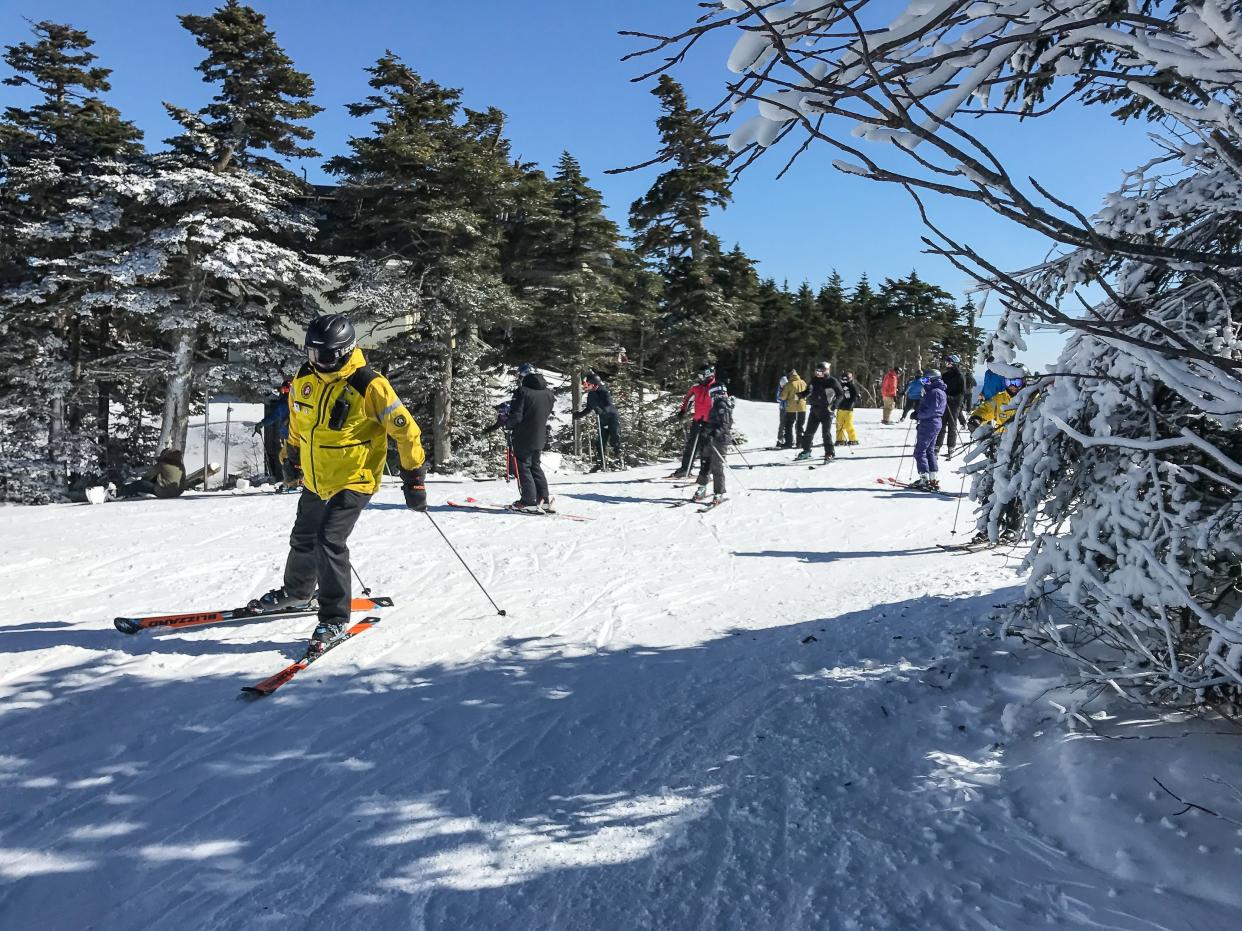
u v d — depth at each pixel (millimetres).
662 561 7227
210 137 19734
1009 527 3443
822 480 13039
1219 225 2859
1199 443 1734
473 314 22438
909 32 1469
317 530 4840
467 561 7066
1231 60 1289
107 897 2389
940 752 3004
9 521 9164
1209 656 2398
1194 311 2893
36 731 3469
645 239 30547
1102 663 3260
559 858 2475
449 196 22469
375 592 5934
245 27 20219
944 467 14461
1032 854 2334
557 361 29984
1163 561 2678
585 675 4168
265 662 4328
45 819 2803
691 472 14992
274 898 2346
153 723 3561
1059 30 1349
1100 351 2980
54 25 20328
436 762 3176
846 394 19281
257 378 19922
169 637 4711
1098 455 3006
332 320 4305
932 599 5258
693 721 3512
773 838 2506
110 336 21281
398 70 22484
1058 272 3193
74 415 20609
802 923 2088
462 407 23406
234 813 2832
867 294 65750
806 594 5992
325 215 23234
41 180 18797
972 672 3678
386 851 2564
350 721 3582
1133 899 2084
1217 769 2514
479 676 4145
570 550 7668
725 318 32406
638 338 36375
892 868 2299
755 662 4277
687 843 2512
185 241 18953
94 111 20562
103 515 9562
